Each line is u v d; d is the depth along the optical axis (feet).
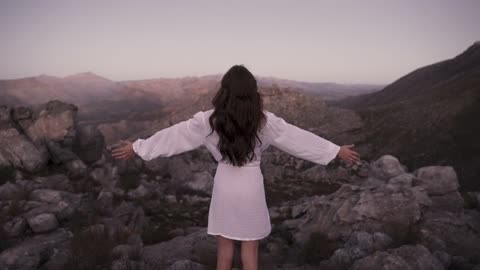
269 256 21.30
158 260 19.60
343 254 18.13
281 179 92.89
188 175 58.39
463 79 302.04
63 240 23.06
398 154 197.47
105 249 19.15
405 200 23.44
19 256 19.67
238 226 9.60
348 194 27.17
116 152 9.48
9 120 43.68
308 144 9.51
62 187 37.09
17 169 38.01
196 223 37.96
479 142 188.24
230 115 9.08
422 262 15.05
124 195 42.96
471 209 28.48
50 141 42.55
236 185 9.61
